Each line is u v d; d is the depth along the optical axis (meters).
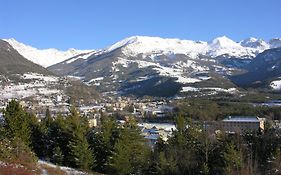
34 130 75.12
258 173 76.62
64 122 73.38
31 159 47.88
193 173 82.00
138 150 74.12
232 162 76.31
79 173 53.94
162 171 78.44
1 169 38.66
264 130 94.44
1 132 66.94
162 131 132.00
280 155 77.31
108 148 73.31
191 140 88.62
